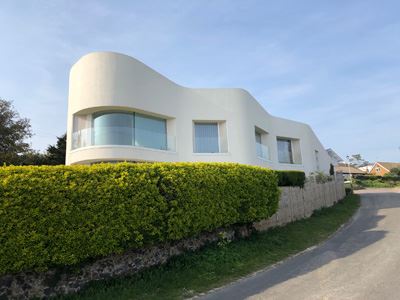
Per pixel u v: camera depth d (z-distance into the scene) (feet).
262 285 21.97
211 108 63.77
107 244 21.22
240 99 65.72
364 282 20.79
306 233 41.45
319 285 20.92
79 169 21.59
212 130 64.59
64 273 20.71
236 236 34.73
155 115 58.03
